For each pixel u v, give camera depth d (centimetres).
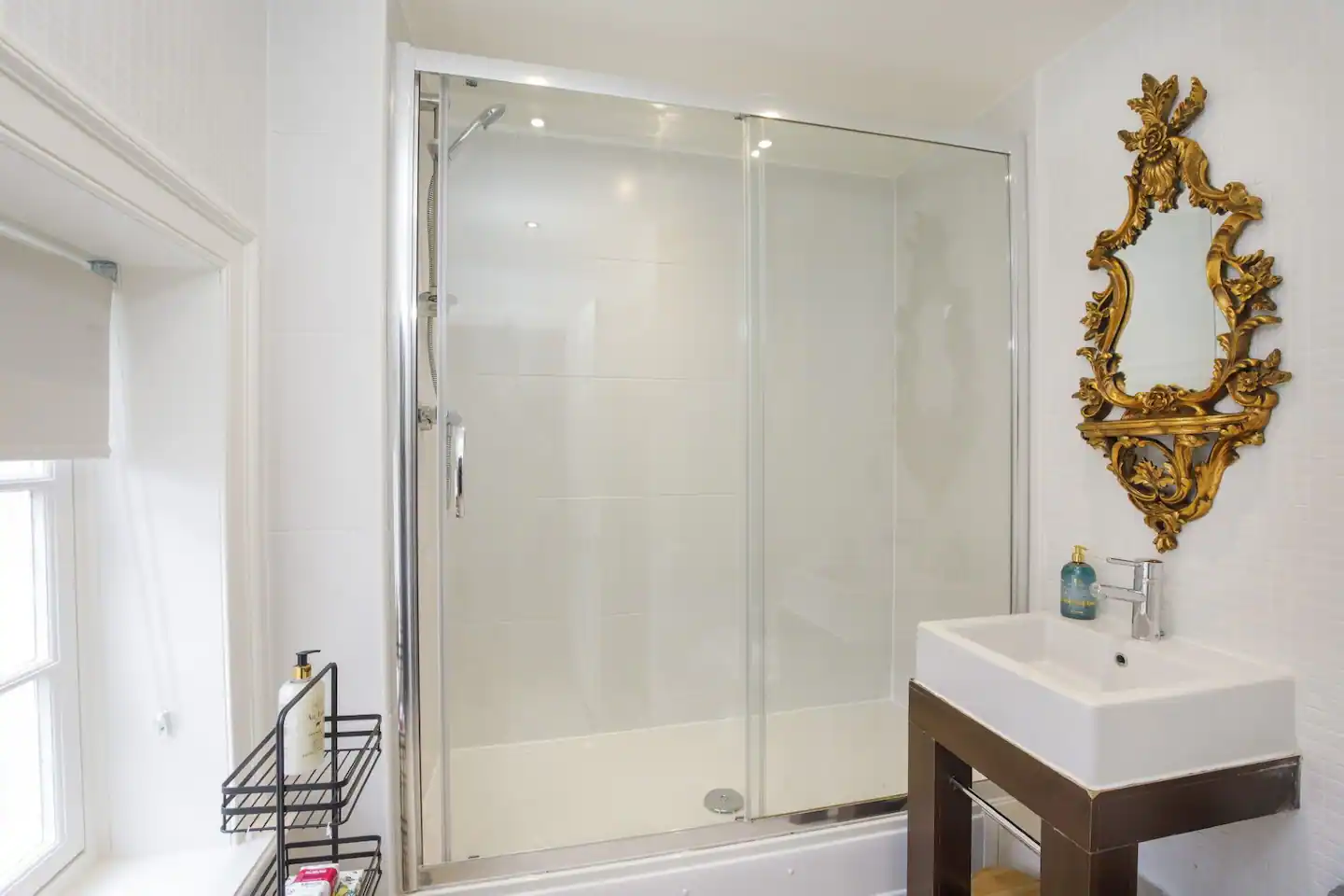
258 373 121
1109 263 151
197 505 110
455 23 155
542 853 148
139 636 108
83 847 103
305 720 106
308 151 128
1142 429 139
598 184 204
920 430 216
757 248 207
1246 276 119
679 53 169
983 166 189
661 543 219
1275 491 117
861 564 223
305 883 103
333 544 129
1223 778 106
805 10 150
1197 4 131
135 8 84
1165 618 139
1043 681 110
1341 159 106
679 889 145
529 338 202
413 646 135
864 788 178
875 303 221
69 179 71
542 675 207
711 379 220
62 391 93
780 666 214
